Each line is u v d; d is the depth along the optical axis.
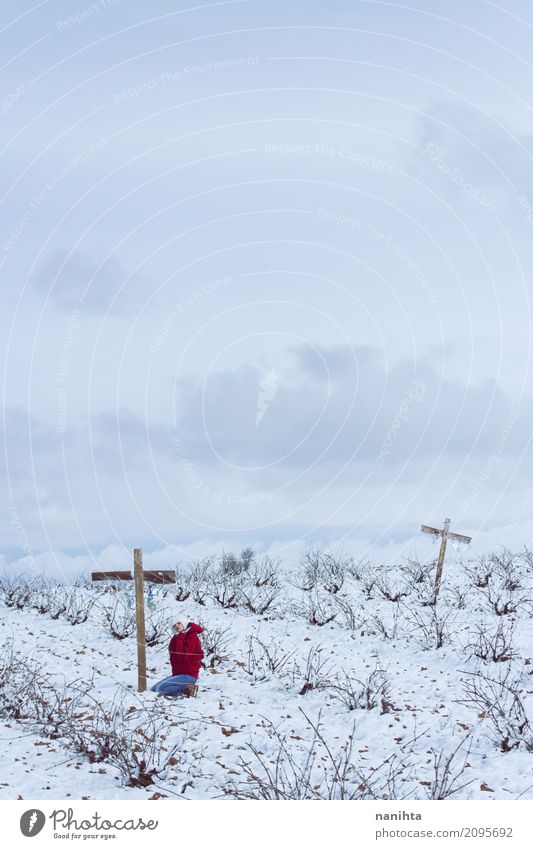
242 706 11.60
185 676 12.02
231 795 8.29
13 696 10.78
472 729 10.38
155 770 8.62
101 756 9.05
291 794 8.26
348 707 11.45
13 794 8.00
